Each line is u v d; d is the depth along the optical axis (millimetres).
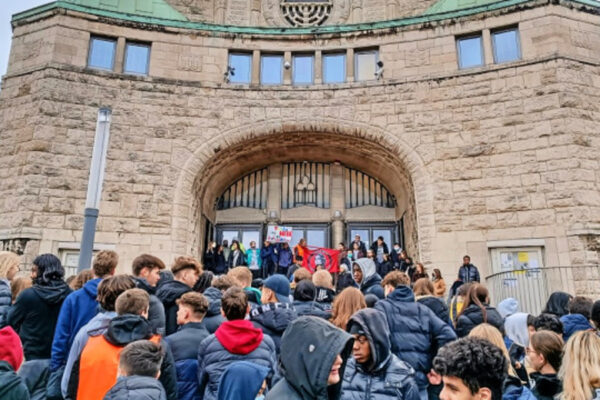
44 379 4430
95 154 8680
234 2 21516
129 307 3674
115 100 16344
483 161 15242
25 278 5602
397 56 17047
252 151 18000
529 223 14266
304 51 17766
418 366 4332
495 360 2412
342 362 2545
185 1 21438
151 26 17328
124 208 15414
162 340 3750
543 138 14805
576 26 15977
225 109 16922
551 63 15383
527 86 15445
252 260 17328
